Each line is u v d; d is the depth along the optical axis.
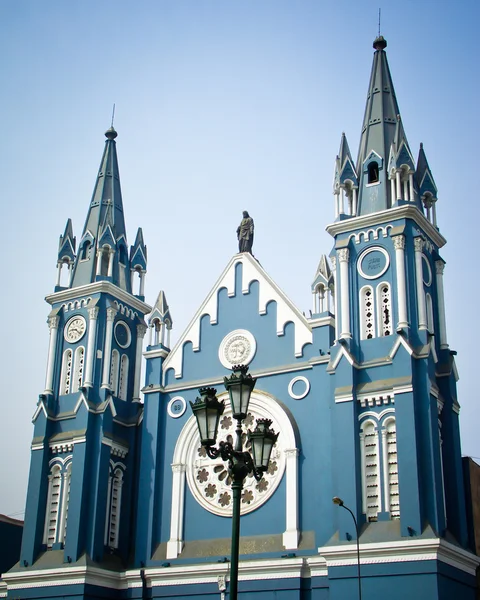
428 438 43.78
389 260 48.59
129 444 55.84
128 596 49.72
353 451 44.78
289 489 47.12
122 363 58.44
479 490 49.16
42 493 54.00
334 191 52.22
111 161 64.94
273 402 49.72
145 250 62.97
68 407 55.94
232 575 27.03
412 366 45.22
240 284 54.44
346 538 43.06
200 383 53.19
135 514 53.81
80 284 59.53
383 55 57.12
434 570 40.25
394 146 51.31
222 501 49.75
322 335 50.00
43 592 50.38
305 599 44.19
